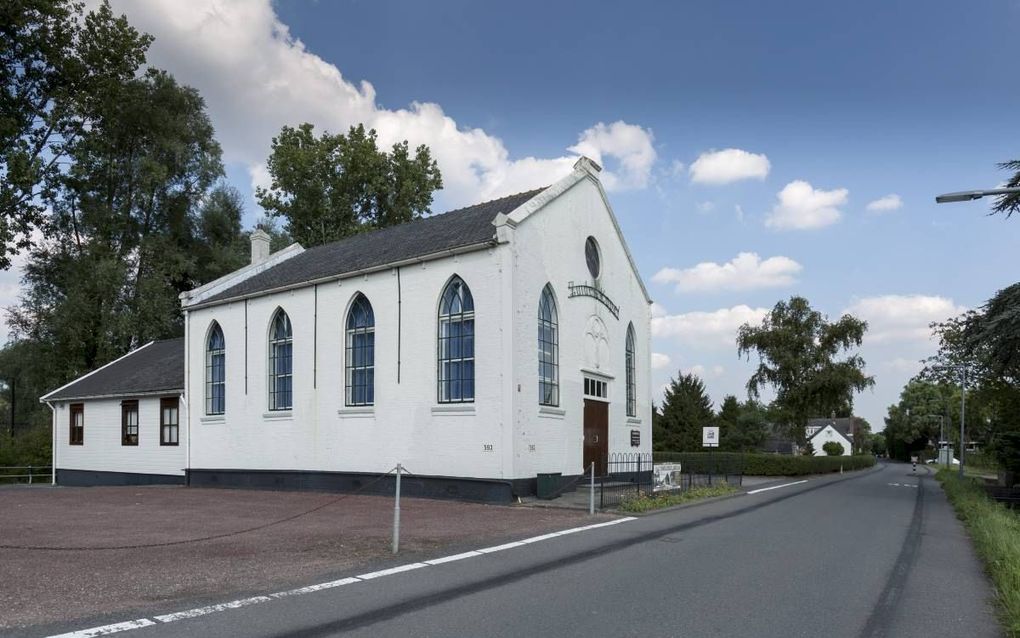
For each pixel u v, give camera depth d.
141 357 34.44
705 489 21.69
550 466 19.42
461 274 19.16
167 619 7.01
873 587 8.88
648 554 10.93
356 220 48.97
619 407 23.86
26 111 34.16
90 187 39.88
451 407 18.92
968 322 26.17
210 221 46.78
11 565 9.70
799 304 48.91
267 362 24.34
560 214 20.86
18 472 34.66
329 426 21.98
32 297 41.94
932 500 23.86
